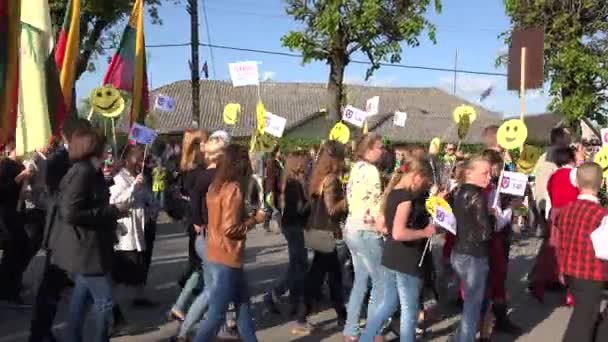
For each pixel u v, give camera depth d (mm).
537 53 7488
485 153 6879
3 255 7289
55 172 5383
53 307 5555
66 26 8266
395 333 6375
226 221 4961
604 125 18469
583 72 17391
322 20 17797
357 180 5992
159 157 13023
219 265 5027
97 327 4965
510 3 18156
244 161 5113
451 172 7242
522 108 7461
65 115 7188
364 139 6062
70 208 4707
